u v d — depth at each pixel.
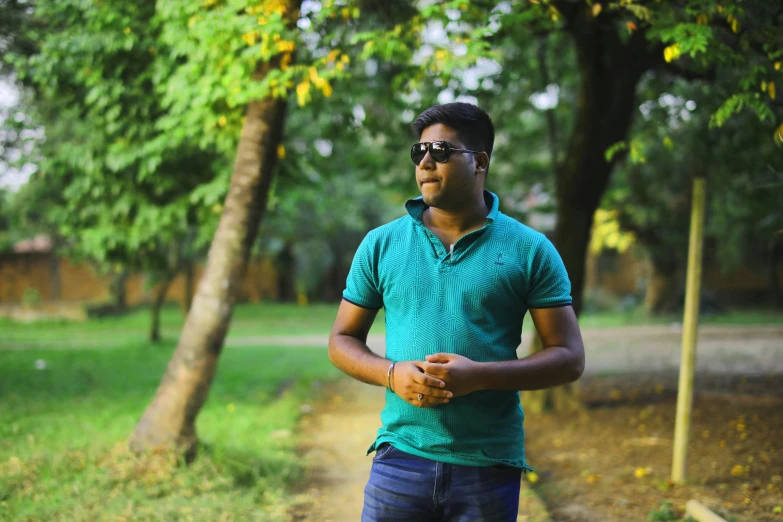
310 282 26.27
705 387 8.69
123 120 6.20
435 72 4.69
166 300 26.64
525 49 8.35
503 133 10.94
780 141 4.33
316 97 5.28
